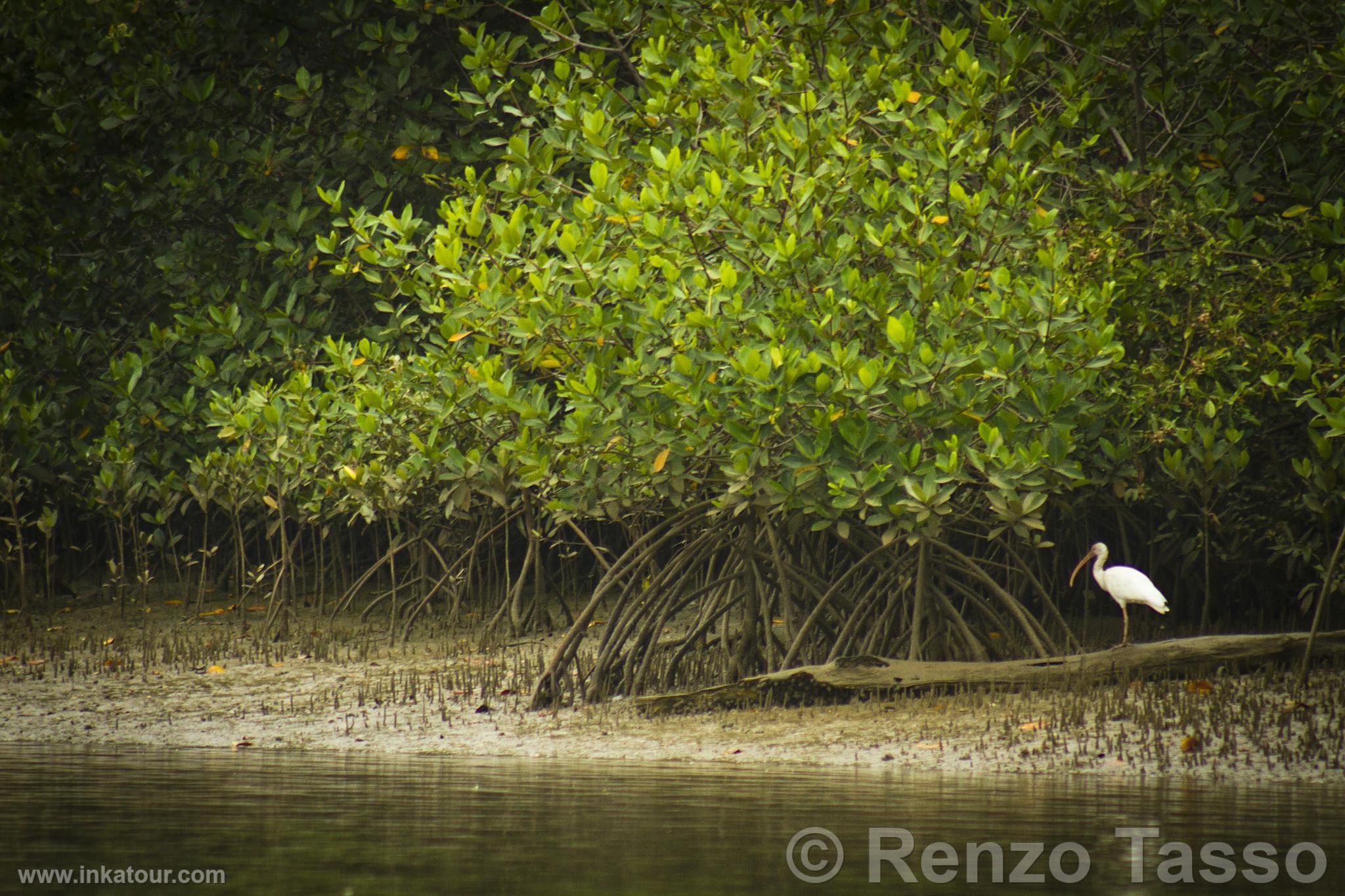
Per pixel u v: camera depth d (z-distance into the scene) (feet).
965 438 148.87
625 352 154.30
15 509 222.89
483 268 153.38
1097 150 187.11
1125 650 146.82
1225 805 102.47
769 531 164.96
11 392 220.84
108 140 232.12
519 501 198.39
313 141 222.69
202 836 90.17
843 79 157.99
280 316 208.85
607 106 170.19
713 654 183.52
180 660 189.06
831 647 168.66
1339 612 185.26
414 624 209.36
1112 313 164.25
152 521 226.58
